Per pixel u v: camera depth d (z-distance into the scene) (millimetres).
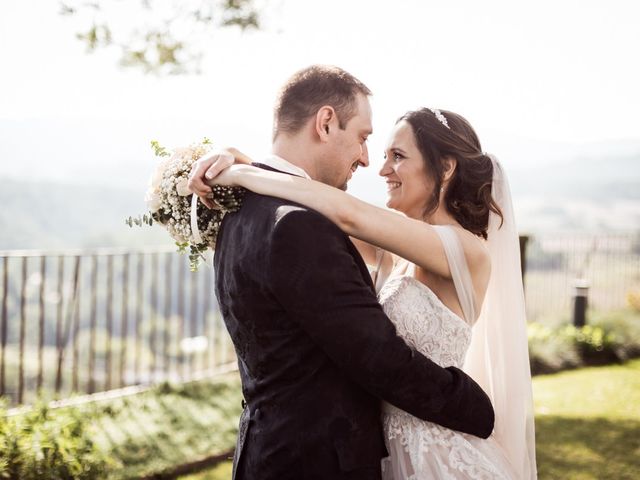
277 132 1886
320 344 1603
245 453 1804
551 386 6355
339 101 1834
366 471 1689
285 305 1601
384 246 1818
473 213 2127
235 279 1704
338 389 1675
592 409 5512
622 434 4836
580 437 4770
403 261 2225
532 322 8789
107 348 5375
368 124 1902
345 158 1871
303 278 1569
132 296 30562
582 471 4121
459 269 1917
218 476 4051
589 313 9039
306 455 1655
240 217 1750
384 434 1946
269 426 1712
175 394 5445
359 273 1648
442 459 1857
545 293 9688
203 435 4539
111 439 4297
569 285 9812
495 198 2246
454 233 1947
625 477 4023
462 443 1867
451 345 1968
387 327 1629
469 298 1960
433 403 1698
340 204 1716
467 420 1779
